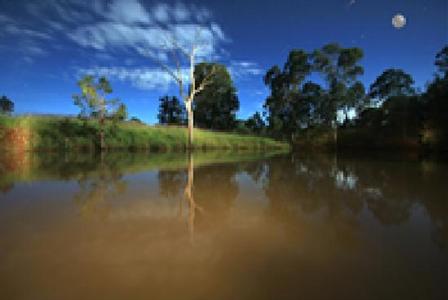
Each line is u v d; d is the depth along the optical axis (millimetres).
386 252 3029
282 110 47125
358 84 40594
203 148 33250
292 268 2643
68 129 28516
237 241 3363
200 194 6324
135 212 4672
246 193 6488
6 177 8562
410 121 31125
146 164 13547
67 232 3607
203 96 50219
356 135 40375
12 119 25453
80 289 2230
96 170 10641
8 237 3400
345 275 2500
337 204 5367
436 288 2264
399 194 6281
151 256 2887
